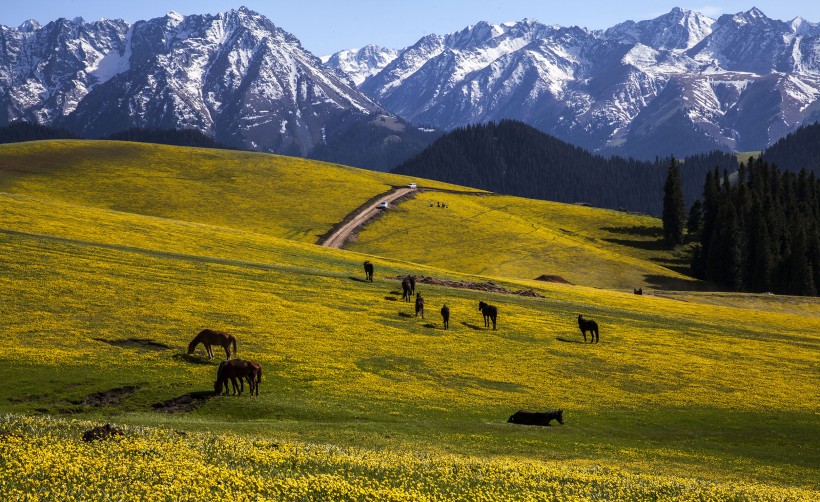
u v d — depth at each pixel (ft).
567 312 252.42
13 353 140.36
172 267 235.61
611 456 106.01
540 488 73.20
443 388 152.05
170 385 134.00
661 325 248.11
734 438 129.18
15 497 53.47
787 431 136.05
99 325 165.68
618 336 221.25
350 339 183.32
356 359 166.81
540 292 312.71
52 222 298.56
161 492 57.98
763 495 79.71
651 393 162.91
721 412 149.89
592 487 75.87
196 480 62.44
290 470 69.56
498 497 66.85
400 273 321.52
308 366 156.04
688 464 104.94
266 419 121.08
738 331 253.24
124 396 128.06
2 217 289.33
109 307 180.55
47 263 211.41
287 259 311.68
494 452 101.45
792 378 186.09
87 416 115.96
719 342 227.40
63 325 161.99
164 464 66.49
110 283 202.28
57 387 127.75
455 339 196.13
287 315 198.18
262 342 170.71
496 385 158.40
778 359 209.05
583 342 208.23
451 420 128.06
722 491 79.66
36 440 71.00
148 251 258.37
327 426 113.70
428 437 110.11
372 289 249.55
